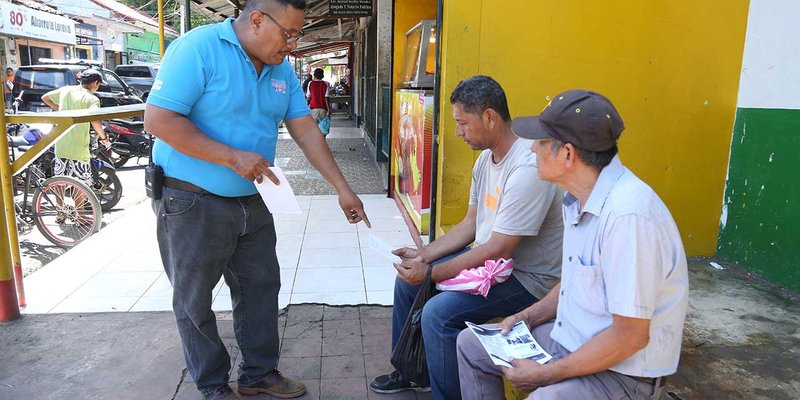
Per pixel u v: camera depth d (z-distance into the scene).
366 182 8.09
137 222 5.80
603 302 1.66
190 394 2.75
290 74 2.62
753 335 3.15
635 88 4.03
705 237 4.38
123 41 29.25
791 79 3.65
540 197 2.24
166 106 2.16
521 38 3.84
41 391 2.74
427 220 5.17
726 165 4.26
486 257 2.32
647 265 1.54
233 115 2.32
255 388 2.74
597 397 1.67
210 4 9.56
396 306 2.76
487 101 2.34
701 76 4.08
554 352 1.98
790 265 3.72
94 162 6.58
